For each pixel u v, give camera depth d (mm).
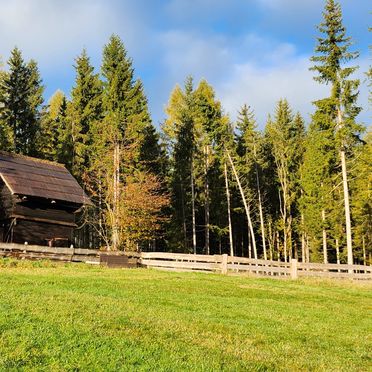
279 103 47812
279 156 47875
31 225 31016
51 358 7758
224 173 50656
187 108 49000
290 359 9531
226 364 8391
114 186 36625
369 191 43531
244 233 62719
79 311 11500
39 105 47844
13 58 45250
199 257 28172
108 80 41344
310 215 47844
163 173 49031
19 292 13883
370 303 19688
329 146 33375
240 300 17406
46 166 34781
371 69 31156
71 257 27297
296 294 20469
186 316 12984
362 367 9664
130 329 10188
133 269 26812
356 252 51844
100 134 39281
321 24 33281
